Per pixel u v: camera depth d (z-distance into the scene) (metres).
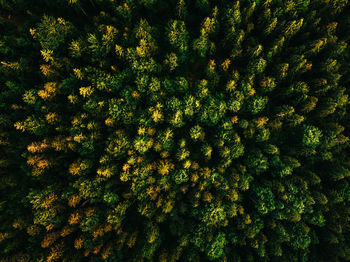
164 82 30.00
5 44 29.06
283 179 32.31
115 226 28.91
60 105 29.88
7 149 29.03
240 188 31.27
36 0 33.28
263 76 32.72
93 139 29.38
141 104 32.38
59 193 28.86
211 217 28.16
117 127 31.12
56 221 27.77
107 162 29.36
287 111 31.77
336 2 33.22
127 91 29.30
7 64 27.62
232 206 29.47
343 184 33.22
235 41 32.22
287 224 32.34
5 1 30.56
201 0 31.81
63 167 30.66
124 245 31.23
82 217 27.98
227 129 31.31
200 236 29.11
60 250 27.69
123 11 30.72
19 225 27.91
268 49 33.19
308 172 33.12
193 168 30.22
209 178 29.86
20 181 30.94
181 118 30.36
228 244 33.09
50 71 28.03
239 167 32.09
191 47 32.72
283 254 32.62
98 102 28.81
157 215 30.22
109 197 28.06
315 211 32.22
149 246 28.84
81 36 30.31
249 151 33.25
